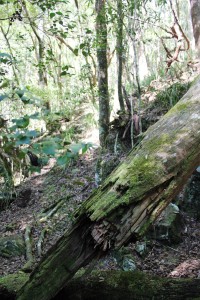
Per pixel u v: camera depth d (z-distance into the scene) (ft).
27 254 17.72
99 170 22.56
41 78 33.40
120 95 26.71
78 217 8.52
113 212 8.03
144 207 8.19
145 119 25.32
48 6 12.71
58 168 28.63
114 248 8.14
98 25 20.56
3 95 5.51
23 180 26.50
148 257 15.72
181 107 9.81
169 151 8.68
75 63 40.78
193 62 28.45
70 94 35.88
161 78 31.37
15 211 25.43
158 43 38.09
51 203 24.17
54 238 19.60
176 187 8.65
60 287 8.90
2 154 6.06
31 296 8.89
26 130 4.98
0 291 11.05
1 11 24.47
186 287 10.32
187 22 44.27
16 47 33.40
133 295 10.37
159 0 25.59
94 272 11.19
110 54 31.22
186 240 16.62
